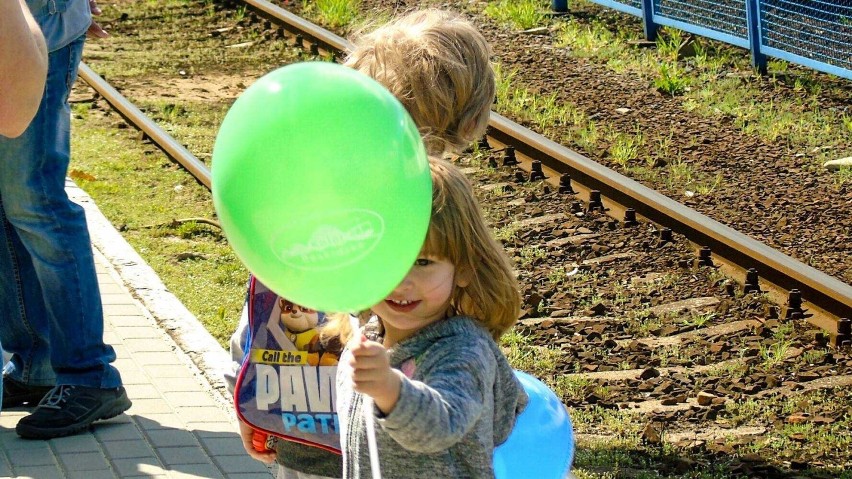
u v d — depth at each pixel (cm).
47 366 540
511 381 292
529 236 804
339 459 346
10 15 326
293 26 1355
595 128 1018
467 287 286
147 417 536
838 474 499
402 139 244
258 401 339
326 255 237
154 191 897
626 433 540
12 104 334
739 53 1224
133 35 1370
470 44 351
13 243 527
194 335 625
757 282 713
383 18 421
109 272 711
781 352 622
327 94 238
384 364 248
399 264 248
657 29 1296
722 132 1011
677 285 723
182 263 757
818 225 816
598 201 848
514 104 1086
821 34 1178
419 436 254
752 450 522
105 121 1073
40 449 498
